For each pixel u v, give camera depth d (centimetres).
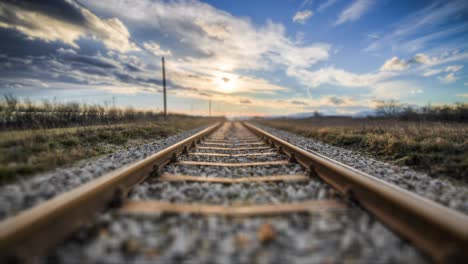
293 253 148
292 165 412
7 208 198
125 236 161
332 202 221
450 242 139
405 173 378
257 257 144
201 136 870
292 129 1473
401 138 605
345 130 1008
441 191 282
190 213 196
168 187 274
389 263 138
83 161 423
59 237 154
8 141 422
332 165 296
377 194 203
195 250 149
